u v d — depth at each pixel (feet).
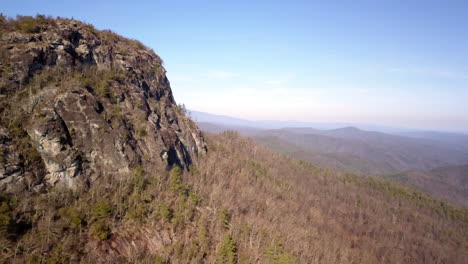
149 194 140.36
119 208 123.75
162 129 201.26
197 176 214.69
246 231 177.99
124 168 144.05
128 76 200.13
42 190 114.21
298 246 205.36
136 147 160.25
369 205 515.09
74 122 134.21
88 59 178.09
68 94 136.98
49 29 158.81
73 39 172.24
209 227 159.84
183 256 129.59
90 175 131.85
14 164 108.68
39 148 118.73
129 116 171.94
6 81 123.44
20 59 132.36
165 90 255.50
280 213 261.24
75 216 107.76
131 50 228.02
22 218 99.55
